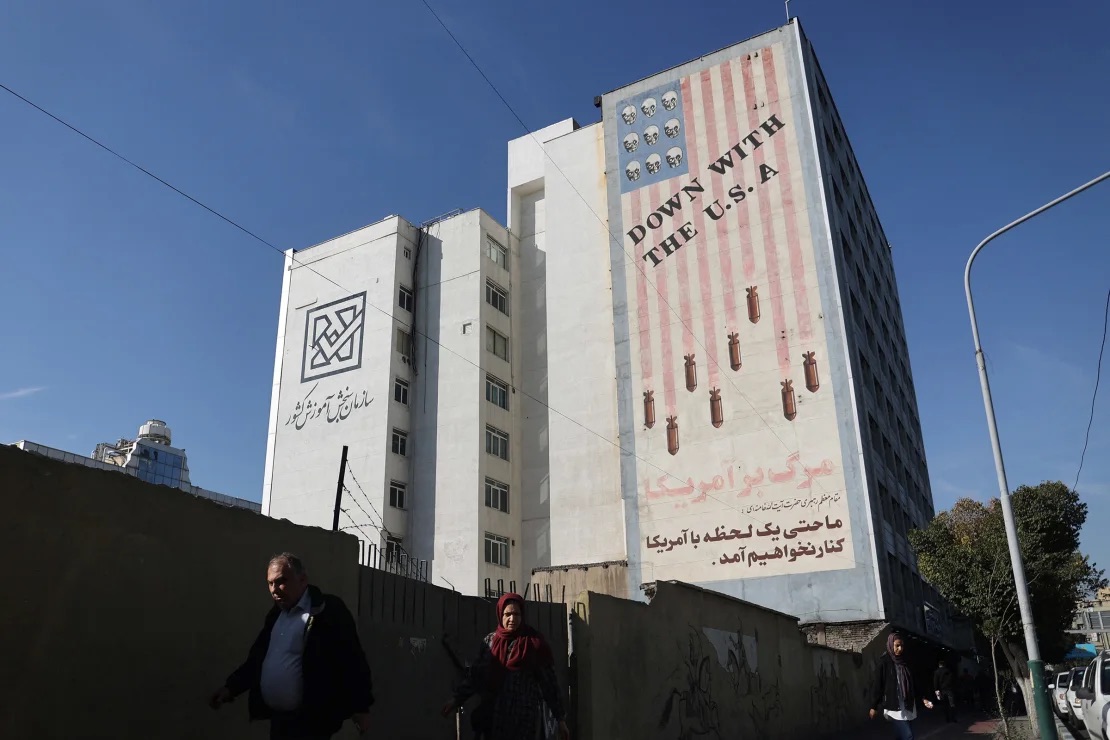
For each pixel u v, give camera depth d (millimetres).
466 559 35594
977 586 21531
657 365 34062
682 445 32406
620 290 36062
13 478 4289
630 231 36719
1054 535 23562
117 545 4816
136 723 4770
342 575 6633
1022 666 21188
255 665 4266
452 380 38938
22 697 4172
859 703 21547
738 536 30031
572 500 36000
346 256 42688
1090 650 64375
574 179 40188
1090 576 24359
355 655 4215
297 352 42344
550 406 37781
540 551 37688
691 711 11812
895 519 33031
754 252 33312
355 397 39312
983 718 24344
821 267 31703
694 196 35594
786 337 31562
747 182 34406
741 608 14703
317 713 4066
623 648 10180
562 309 38844
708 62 37219
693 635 12398
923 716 26031
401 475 38062
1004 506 13695
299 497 38969
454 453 37594
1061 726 21531
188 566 5277
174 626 5105
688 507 31438
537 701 5398
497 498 37688
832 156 36875
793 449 30047
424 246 42375
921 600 35656
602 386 36844
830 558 28016
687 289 34438
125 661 4750
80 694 4469
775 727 15164
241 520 5766
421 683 7363
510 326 41469
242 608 5648
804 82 34312
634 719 10078
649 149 37531
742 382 31938
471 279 40281
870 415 32125
